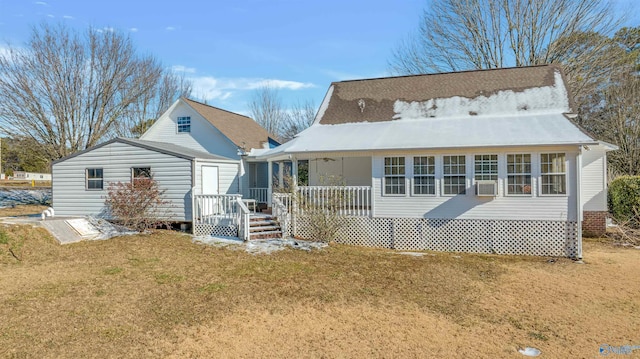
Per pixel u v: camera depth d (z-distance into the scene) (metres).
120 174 16.55
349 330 6.47
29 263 10.80
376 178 14.18
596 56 25.38
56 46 25.64
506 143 12.43
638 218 16.47
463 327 6.62
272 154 16.36
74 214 17.08
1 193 28.64
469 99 17.11
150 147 16.11
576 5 25.33
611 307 7.62
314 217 14.50
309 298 8.10
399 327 6.60
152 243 13.69
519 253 12.83
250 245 13.40
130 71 29.16
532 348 5.80
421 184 13.72
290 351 5.69
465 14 28.66
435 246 13.61
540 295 8.41
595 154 16.25
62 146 26.16
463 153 13.23
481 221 13.14
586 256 12.58
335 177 16.33
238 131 23.50
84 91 27.08
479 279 9.70
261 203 21.98
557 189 12.45
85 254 12.02
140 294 8.23
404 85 19.17
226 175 18.88
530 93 16.45
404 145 13.59
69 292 8.29
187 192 15.75
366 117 17.86
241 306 7.59
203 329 6.47
